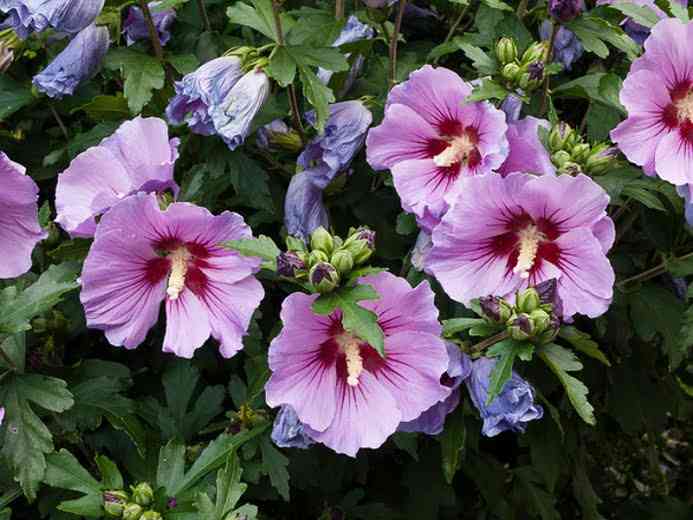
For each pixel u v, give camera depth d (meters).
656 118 0.67
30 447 0.63
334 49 0.70
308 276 0.59
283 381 0.60
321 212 0.74
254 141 0.77
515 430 0.67
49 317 0.71
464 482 0.90
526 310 0.60
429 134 0.69
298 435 0.63
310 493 0.83
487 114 0.66
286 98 0.80
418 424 0.64
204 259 0.63
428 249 0.69
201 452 0.68
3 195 0.60
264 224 0.82
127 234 0.61
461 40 0.75
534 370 0.77
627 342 0.81
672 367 0.78
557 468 0.78
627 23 0.78
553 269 0.64
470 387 0.64
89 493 0.63
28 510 0.77
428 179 0.69
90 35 0.72
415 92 0.67
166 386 0.71
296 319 0.59
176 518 0.62
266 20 0.71
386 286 0.59
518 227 0.64
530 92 0.70
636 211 0.79
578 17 0.70
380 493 0.85
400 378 0.61
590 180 0.61
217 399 0.72
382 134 0.69
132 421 0.68
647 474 1.18
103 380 0.69
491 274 0.65
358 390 0.62
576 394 0.59
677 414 0.94
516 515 0.86
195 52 0.80
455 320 0.62
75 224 0.64
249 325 0.70
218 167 0.73
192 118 0.69
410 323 0.60
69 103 0.82
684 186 0.67
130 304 0.64
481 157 0.67
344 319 0.57
